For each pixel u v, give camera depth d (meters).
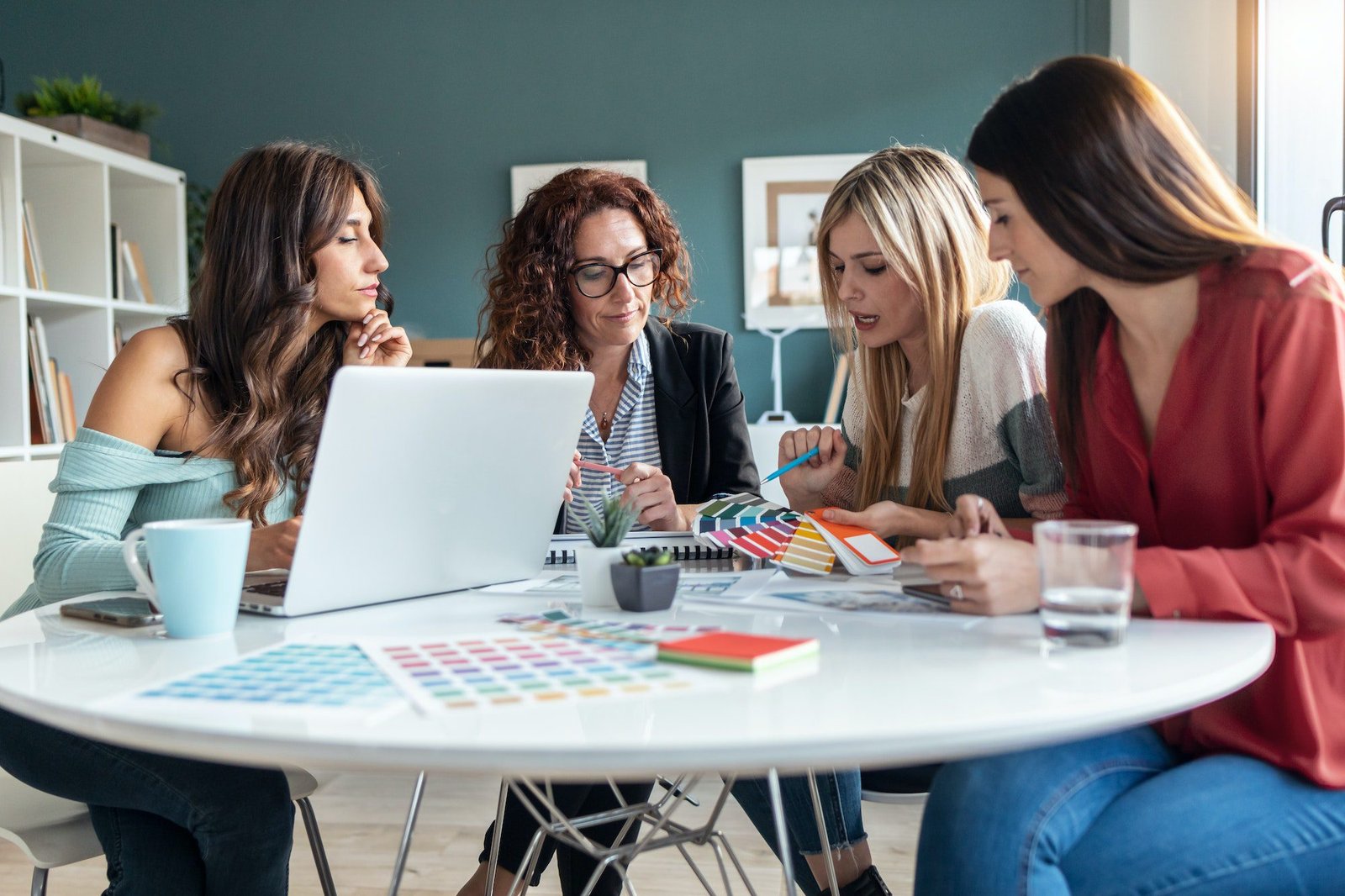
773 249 4.47
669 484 1.66
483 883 1.59
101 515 1.34
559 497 1.32
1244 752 1.00
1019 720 0.69
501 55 4.60
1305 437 0.98
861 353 1.73
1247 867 0.89
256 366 1.49
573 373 1.25
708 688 0.77
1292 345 1.00
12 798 1.35
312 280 1.57
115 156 3.82
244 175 1.55
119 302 3.85
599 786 1.60
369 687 0.79
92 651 0.94
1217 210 1.06
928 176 1.59
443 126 4.63
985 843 0.90
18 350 3.38
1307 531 0.97
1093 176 1.04
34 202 3.77
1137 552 0.98
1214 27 3.77
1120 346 1.21
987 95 4.36
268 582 1.24
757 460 4.03
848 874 1.55
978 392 1.59
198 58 4.71
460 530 1.20
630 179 2.04
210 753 0.69
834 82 4.44
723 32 4.50
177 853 1.25
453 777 2.77
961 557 1.00
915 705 0.72
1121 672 0.80
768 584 1.23
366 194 1.71
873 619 1.03
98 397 1.42
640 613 1.08
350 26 4.66
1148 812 0.93
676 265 2.09
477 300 4.64
